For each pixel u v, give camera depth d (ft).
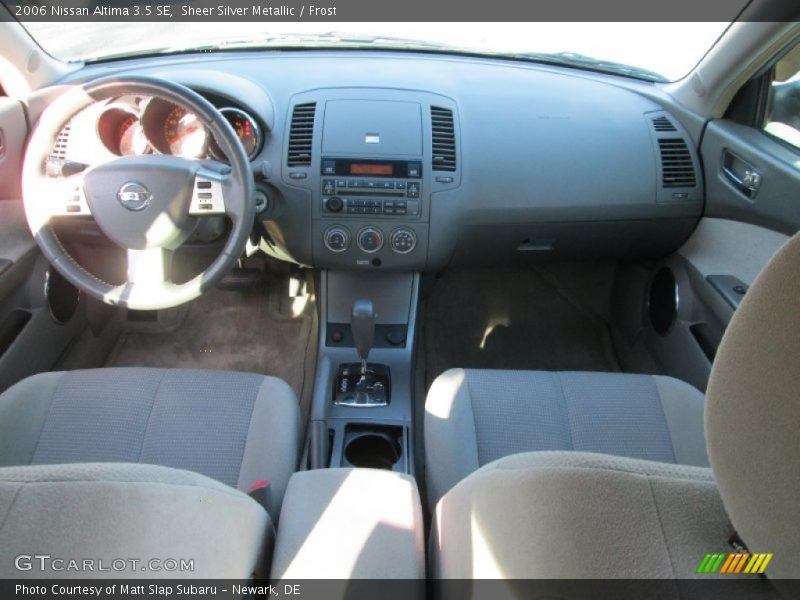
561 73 7.04
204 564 2.42
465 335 8.44
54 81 6.51
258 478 4.47
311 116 6.26
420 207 6.30
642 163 6.51
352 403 6.33
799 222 5.26
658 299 7.34
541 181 6.45
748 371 1.82
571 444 4.80
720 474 1.92
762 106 6.02
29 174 4.99
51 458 4.56
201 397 4.95
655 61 6.81
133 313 8.30
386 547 3.17
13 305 6.19
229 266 5.24
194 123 5.77
